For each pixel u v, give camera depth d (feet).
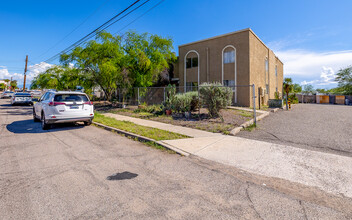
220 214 8.56
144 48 58.95
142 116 38.06
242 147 18.70
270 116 38.65
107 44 53.21
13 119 37.91
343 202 9.56
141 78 57.72
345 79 103.71
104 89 64.59
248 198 9.92
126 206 9.11
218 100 31.40
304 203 9.47
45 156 16.16
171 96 39.93
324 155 16.22
